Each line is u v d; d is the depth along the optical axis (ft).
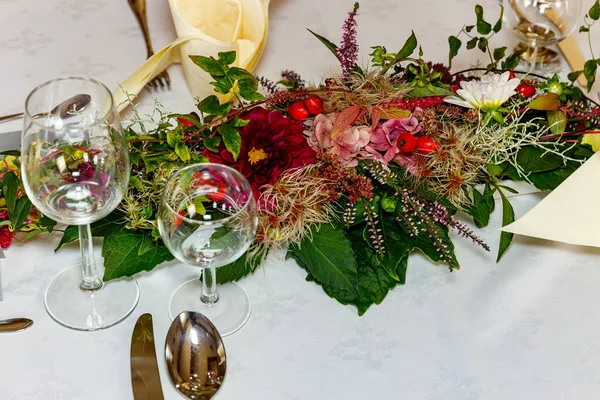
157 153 2.97
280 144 2.95
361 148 3.09
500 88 3.22
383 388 2.72
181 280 3.04
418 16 4.38
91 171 2.58
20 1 4.18
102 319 2.85
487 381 2.77
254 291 3.01
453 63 4.09
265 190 2.95
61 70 3.85
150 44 4.05
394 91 3.26
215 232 2.52
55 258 3.07
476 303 3.03
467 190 3.21
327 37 4.18
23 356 2.72
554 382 2.79
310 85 3.39
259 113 3.00
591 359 2.87
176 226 2.50
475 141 3.20
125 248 2.93
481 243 3.01
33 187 2.55
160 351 2.78
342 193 3.12
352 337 2.88
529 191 3.47
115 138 2.54
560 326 2.98
